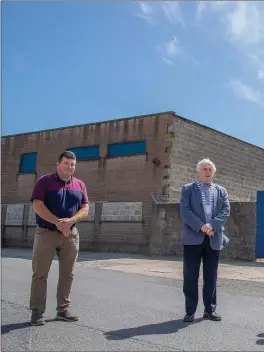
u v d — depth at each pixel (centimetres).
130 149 1944
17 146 2367
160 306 650
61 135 2200
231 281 940
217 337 481
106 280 930
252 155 2231
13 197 2333
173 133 1833
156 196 1816
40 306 529
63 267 551
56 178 546
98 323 539
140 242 1834
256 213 1422
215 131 2023
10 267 1162
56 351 429
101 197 1984
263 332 507
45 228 537
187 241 561
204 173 580
